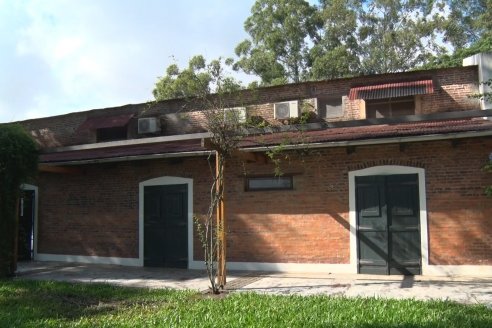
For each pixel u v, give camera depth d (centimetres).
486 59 1308
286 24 3828
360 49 3919
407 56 3791
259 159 1268
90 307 890
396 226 1186
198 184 1385
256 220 1315
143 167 1470
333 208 1242
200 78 1121
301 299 899
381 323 716
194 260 1370
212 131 1034
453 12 3703
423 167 1176
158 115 1672
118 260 1487
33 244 1647
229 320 758
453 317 736
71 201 1591
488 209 1127
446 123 1198
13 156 1227
